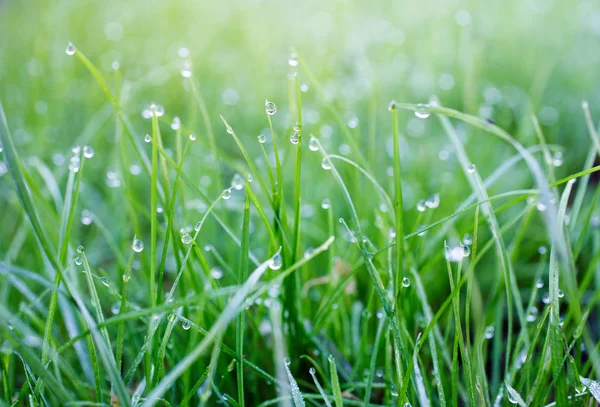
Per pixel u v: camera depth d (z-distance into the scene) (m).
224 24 0.56
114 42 0.53
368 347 0.22
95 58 0.51
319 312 0.21
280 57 0.49
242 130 0.39
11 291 0.25
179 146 0.22
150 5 0.62
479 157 0.31
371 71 0.31
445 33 0.50
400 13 0.55
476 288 0.24
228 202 0.27
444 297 0.25
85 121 0.40
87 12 0.62
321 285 0.25
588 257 0.26
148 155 0.35
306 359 0.22
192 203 0.25
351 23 0.50
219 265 0.25
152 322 0.19
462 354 0.19
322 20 0.55
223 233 0.27
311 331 0.21
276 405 0.21
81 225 0.30
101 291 0.25
